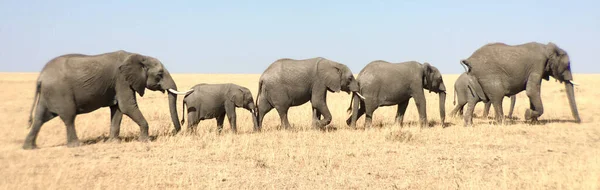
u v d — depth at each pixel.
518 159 11.70
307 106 26.00
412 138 14.63
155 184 9.34
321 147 13.46
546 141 14.41
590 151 12.58
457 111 21.75
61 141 15.16
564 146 13.52
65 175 9.82
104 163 11.18
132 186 9.17
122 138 15.45
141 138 14.66
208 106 16.48
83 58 13.88
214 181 9.53
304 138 14.87
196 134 15.69
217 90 16.72
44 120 13.59
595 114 22.12
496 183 9.36
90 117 20.89
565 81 19.00
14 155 12.09
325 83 17.50
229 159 11.79
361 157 12.01
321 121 17.50
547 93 35.44
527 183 9.24
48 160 11.46
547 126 17.44
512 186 9.03
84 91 13.69
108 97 14.29
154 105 27.11
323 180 9.77
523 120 20.67
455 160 11.65
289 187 9.25
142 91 14.88
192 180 9.60
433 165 11.09
